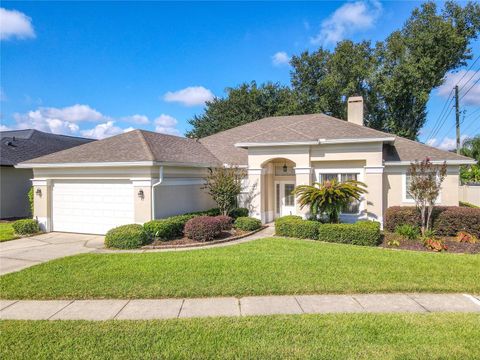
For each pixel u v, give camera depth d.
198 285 7.61
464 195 27.30
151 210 13.53
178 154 16.50
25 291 7.30
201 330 5.48
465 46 33.28
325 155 16.55
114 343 5.06
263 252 10.88
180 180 15.73
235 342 5.08
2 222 18.88
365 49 34.94
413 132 35.81
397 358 4.65
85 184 14.84
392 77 32.72
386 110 35.50
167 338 5.21
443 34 31.86
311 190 14.48
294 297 7.12
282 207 19.27
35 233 14.96
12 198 20.52
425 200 13.42
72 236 14.37
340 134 16.88
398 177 17.12
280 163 19.28
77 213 15.04
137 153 14.05
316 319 5.91
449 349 4.88
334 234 12.98
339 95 36.06
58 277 8.21
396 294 7.30
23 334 5.36
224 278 8.08
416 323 5.74
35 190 15.59
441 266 9.22
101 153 14.82
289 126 19.56
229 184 15.94
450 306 6.62
